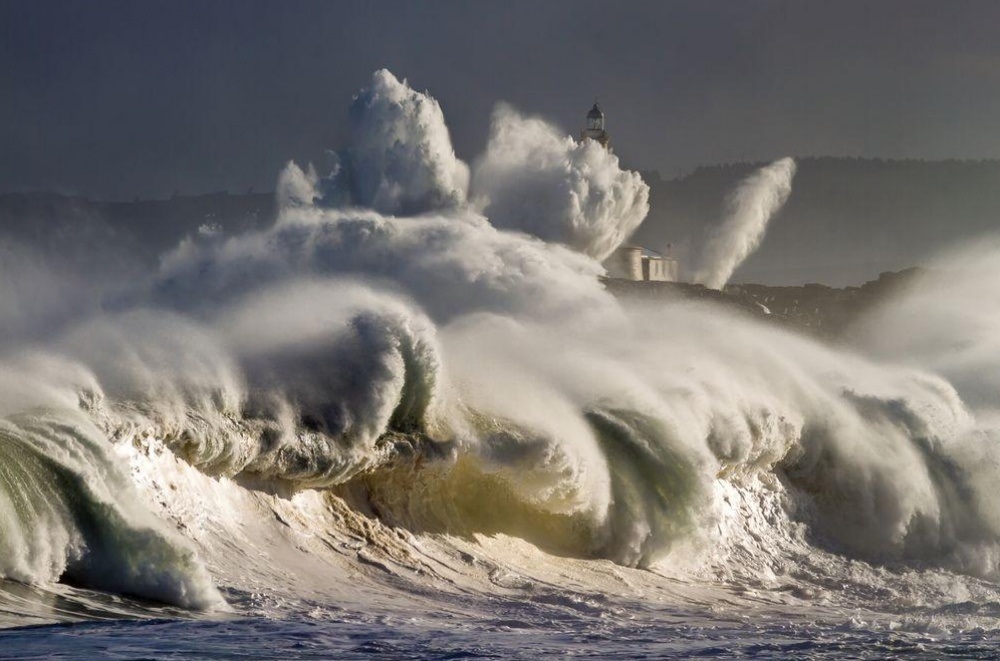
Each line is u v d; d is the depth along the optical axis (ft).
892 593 266.16
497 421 241.96
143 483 180.75
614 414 264.72
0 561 154.10
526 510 242.99
